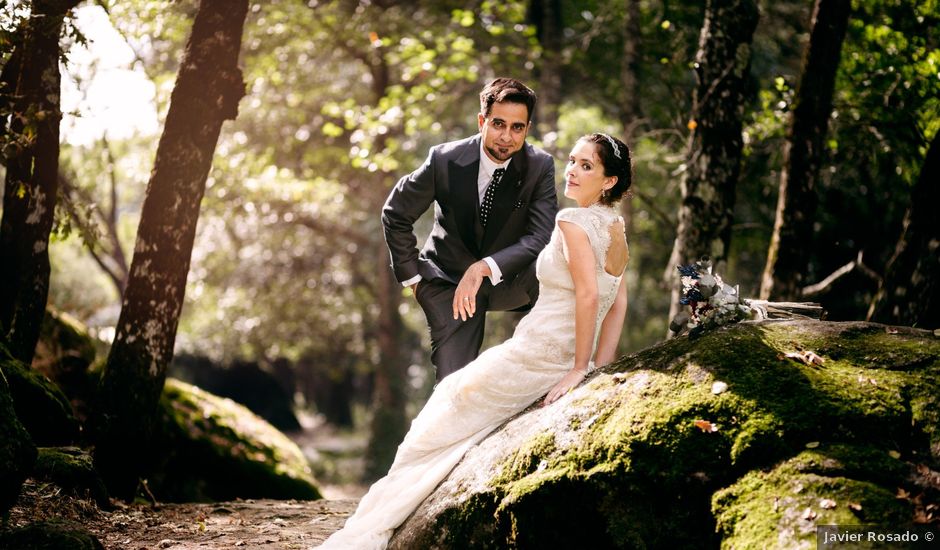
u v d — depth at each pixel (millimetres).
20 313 6059
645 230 14688
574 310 4160
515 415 4160
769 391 3430
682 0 10461
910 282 6086
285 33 14375
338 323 21375
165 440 8281
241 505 6285
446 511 3834
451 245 5359
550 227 5195
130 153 14484
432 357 5336
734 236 12445
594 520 3500
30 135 5664
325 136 17812
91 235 6605
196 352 22578
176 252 5879
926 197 6082
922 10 8445
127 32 8664
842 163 10711
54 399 5934
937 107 8336
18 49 5863
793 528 3037
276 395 32125
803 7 11266
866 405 3307
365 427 32781
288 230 19422
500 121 4930
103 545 4469
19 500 4844
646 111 13672
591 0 15062
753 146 10391
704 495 3324
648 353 3859
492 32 13461
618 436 3498
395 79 18375
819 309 4043
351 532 4148
